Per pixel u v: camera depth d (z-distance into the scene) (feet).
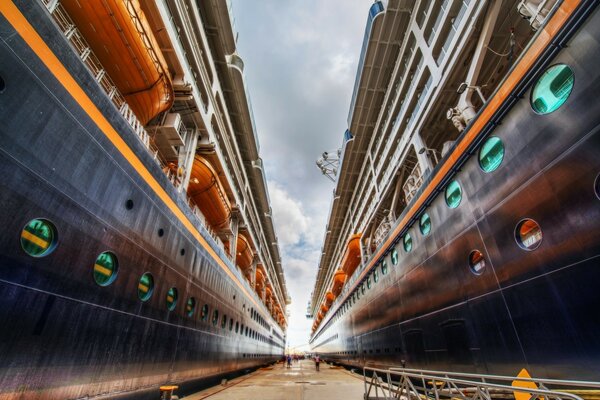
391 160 53.67
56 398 16.21
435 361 34.17
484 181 25.93
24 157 15.21
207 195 48.55
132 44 25.40
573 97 18.44
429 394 28.66
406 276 43.83
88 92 20.10
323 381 52.75
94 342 19.29
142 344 24.77
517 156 22.35
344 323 102.32
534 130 21.07
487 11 29.40
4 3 14.76
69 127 18.19
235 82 61.93
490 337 24.84
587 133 17.46
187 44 39.88
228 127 60.44
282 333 225.15
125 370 22.29
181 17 37.52
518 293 21.98
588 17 17.92
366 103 64.23
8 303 14.07
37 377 15.25
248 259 89.61
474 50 32.60
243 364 69.67
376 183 62.75
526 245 21.75
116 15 23.44
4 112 14.35
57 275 16.80
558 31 19.12
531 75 21.13
